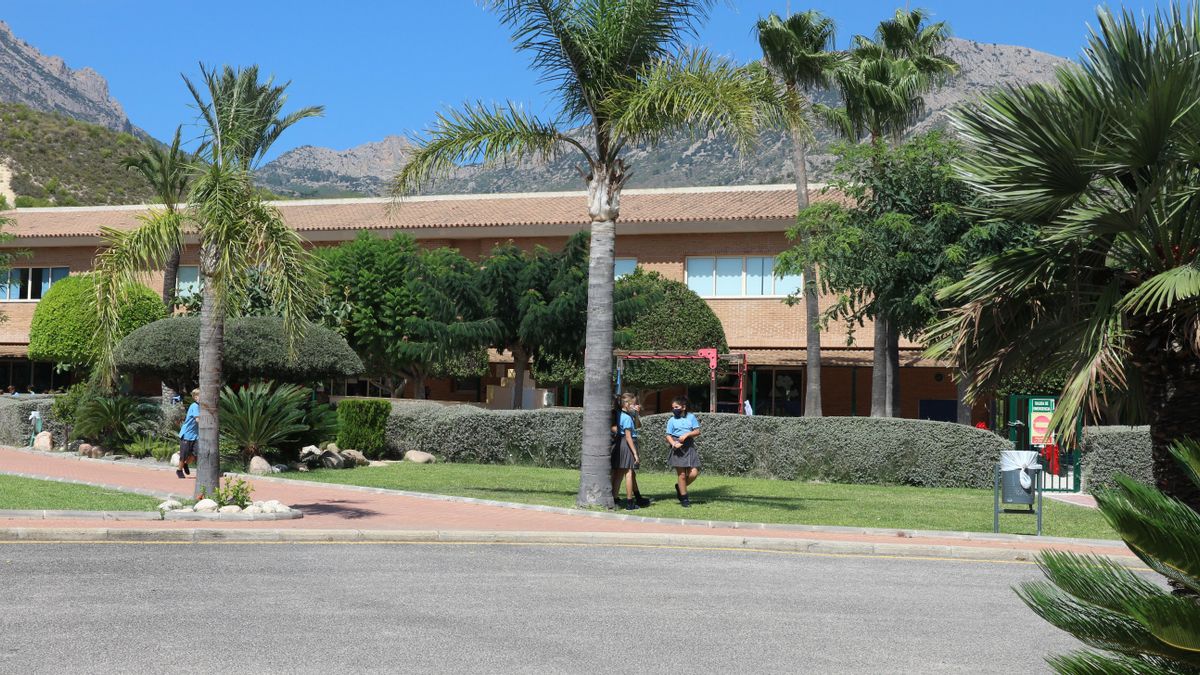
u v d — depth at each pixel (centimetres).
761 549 1350
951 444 2230
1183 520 442
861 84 3102
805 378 3975
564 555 1232
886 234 2562
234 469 2236
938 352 981
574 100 1716
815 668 726
